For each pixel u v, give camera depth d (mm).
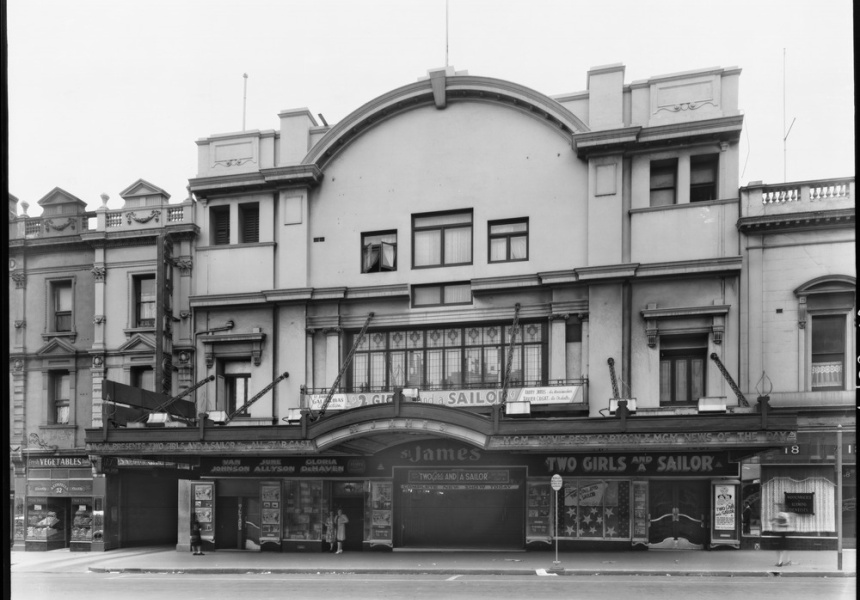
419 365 23828
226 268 25609
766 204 21391
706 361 21656
